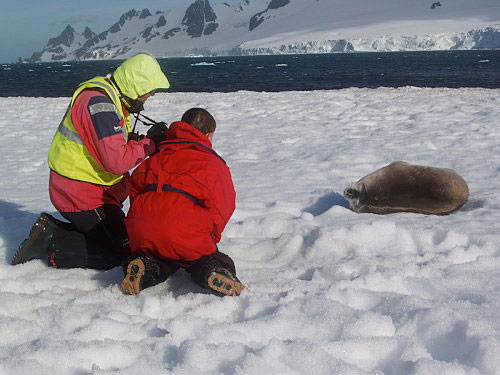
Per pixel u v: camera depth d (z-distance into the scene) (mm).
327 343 2336
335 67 66500
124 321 2682
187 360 2234
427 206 4449
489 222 4184
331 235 3822
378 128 9383
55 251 3457
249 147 8000
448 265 3285
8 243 4020
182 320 2590
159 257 3102
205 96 17266
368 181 4398
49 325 2664
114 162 3162
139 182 3168
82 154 3338
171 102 15211
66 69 102188
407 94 15656
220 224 3137
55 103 15953
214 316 2736
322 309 2662
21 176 6637
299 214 4711
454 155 6789
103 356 2311
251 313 2729
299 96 16016
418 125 9461
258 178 6035
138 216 3029
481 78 35406
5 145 8977
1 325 2570
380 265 3297
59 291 3139
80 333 2516
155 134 3408
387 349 2324
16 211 4984
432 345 2385
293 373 2129
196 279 3010
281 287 3035
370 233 3861
